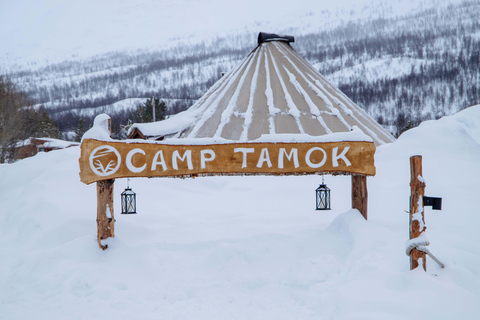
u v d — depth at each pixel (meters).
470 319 4.09
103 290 5.39
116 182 11.60
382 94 112.44
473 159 11.16
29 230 8.05
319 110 10.11
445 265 4.91
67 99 178.25
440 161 10.78
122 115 105.81
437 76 117.81
